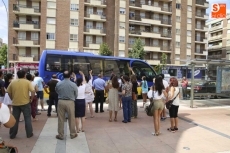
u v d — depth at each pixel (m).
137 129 7.18
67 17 37.28
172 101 6.86
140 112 10.29
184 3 48.88
